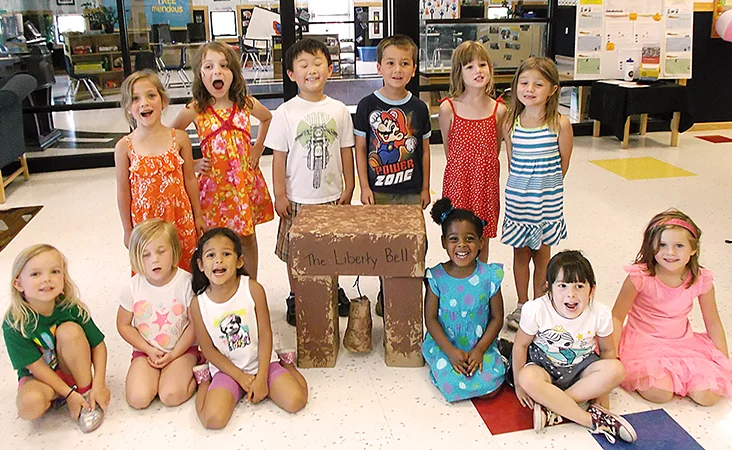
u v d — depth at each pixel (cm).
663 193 437
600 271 309
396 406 206
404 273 215
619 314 217
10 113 459
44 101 545
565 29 612
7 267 328
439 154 575
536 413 191
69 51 539
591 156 548
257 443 190
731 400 205
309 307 222
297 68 242
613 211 400
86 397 204
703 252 329
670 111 564
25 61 537
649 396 205
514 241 251
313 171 249
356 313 232
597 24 592
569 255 195
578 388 197
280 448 187
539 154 240
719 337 214
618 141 607
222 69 240
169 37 564
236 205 253
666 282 212
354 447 187
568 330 195
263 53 572
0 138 440
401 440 190
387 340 227
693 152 556
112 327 263
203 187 253
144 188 231
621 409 202
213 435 193
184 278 218
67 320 203
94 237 373
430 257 331
